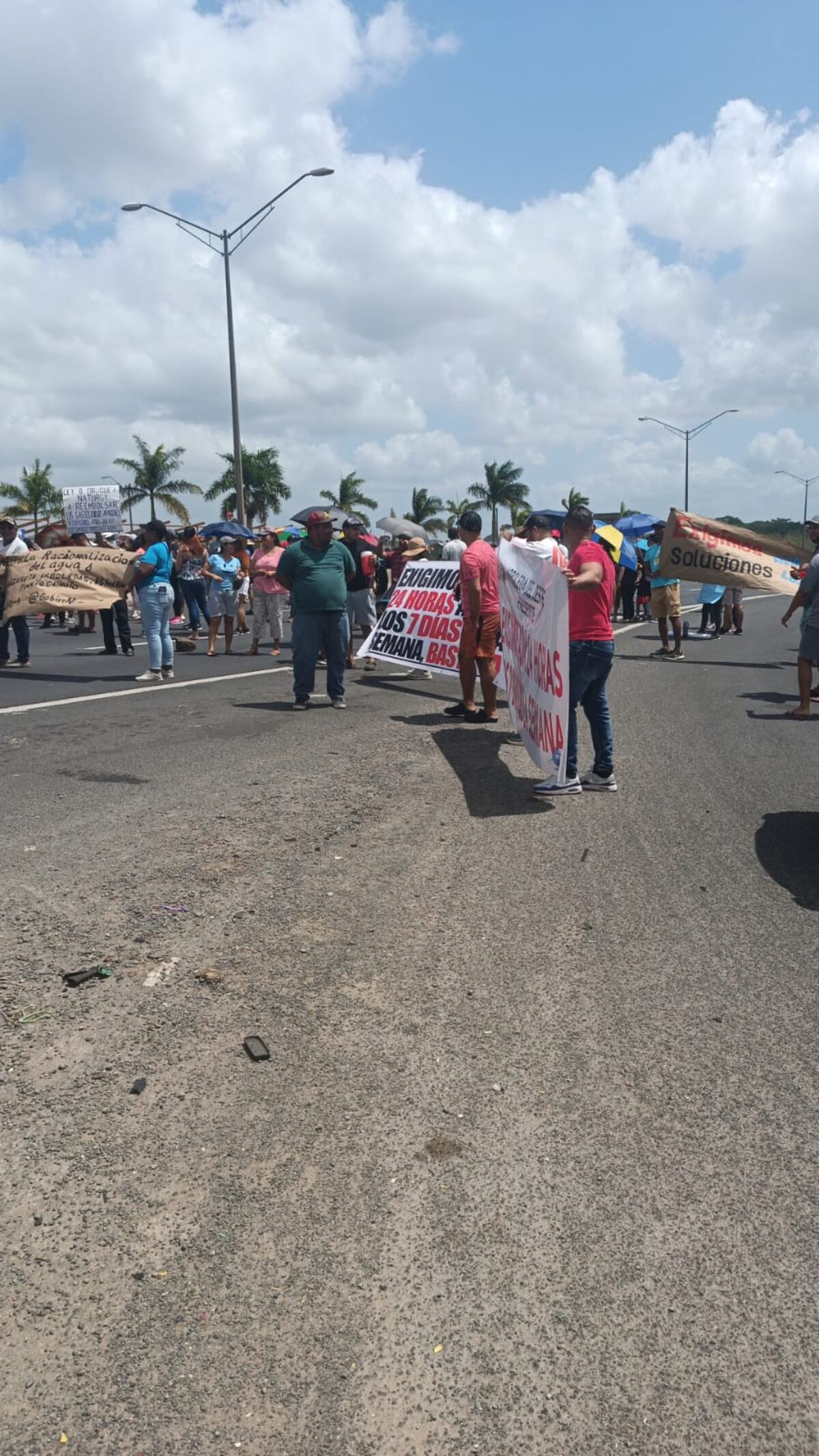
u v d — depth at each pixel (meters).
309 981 3.63
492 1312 2.14
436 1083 3.00
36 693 10.48
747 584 14.79
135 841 5.10
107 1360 2.00
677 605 15.34
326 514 9.30
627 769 7.35
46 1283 2.19
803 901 4.64
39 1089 2.87
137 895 4.33
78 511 22.84
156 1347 2.03
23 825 5.33
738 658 15.69
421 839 5.43
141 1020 3.28
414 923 4.23
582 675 6.41
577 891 4.69
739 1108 2.91
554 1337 2.08
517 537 7.54
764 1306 2.18
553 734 6.22
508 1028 3.35
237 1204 2.44
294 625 9.42
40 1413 1.88
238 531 24.52
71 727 8.34
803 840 5.62
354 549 13.23
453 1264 2.27
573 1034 3.31
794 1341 2.09
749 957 3.99
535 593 6.49
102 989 3.46
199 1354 2.02
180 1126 2.74
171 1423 1.87
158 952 3.78
